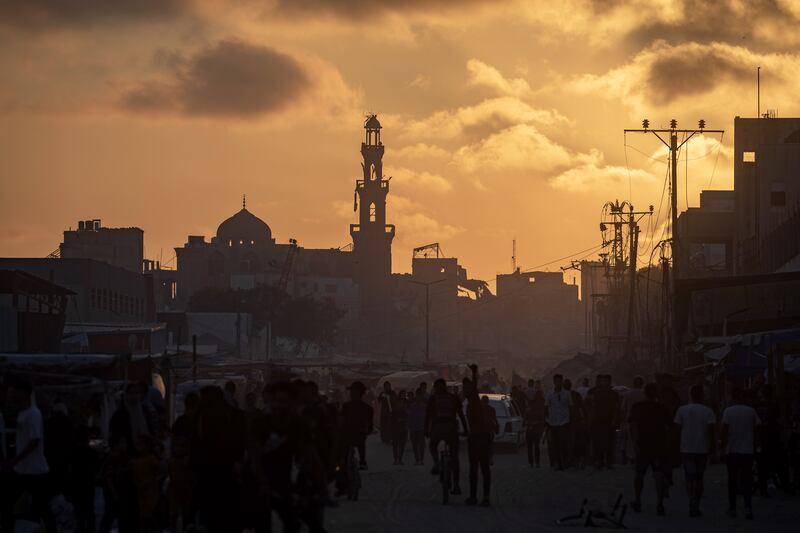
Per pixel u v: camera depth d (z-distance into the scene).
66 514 23.02
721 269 110.62
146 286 117.19
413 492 29.38
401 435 40.78
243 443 16.03
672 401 33.72
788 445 30.53
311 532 15.16
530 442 38.25
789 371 38.47
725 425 24.27
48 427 20.25
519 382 107.88
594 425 36.66
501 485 31.38
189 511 19.39
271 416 15.13
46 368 26.03
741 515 24.73
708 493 29.73
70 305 91.75
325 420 21.89
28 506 22.94
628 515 24.59
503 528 21.81
